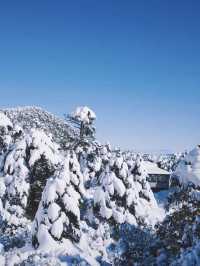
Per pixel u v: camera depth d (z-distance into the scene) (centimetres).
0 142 4053
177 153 9069
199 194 1886
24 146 3272
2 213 2981
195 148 2852
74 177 3127
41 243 2502
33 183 3212
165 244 1794
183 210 1792
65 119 5859
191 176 2603
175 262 1523
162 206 4512
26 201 3134
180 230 1744
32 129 3375
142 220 3484
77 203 2700
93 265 2427
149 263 1892
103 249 2830
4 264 2303
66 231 2595
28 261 2259
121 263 2277
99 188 3453
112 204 3375
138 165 4222
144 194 4169
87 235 3102
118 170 3556
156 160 9006
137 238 2566
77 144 5309
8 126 4159
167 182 6109
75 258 2345
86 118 5741
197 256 1433
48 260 2267
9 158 3231
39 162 3225
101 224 3288
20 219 3023
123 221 3288
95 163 5053
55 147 3522
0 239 2702
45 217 2555
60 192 2598
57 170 2720
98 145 5472
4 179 3195
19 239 2705
